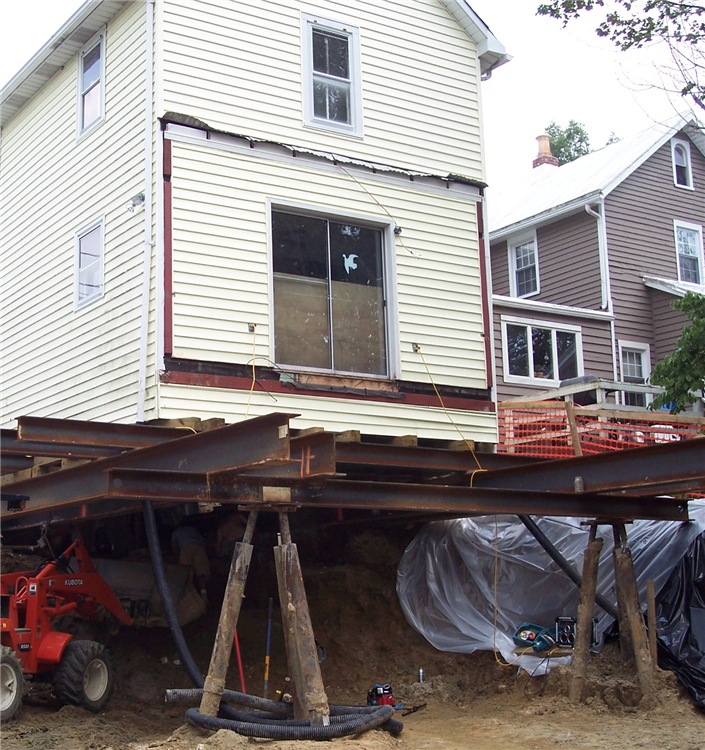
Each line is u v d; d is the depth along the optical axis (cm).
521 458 1132
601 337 2012
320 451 789
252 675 1084
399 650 1159
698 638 964
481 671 1073
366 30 1282
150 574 1057
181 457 832
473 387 1281
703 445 834
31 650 858
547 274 2212
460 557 1209
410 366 1227
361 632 1172
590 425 1357
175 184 1081
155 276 1056
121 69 1197
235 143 1135
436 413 1238
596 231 2102
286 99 1191
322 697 753
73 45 1312
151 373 1043
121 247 1141
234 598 780
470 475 1110
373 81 1275
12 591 887
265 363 1104
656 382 1519
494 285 2356
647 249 2162
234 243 1110
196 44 1132
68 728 792
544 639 1048
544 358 1909
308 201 1182
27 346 1381
